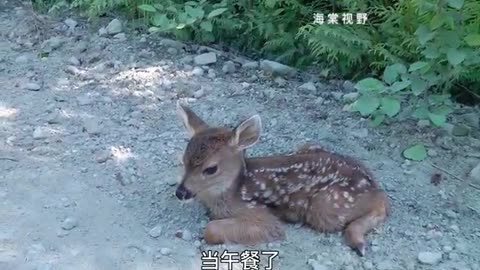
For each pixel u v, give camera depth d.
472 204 2.47
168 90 3.02
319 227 2.32
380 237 2.30
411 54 3.05
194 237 2.28
